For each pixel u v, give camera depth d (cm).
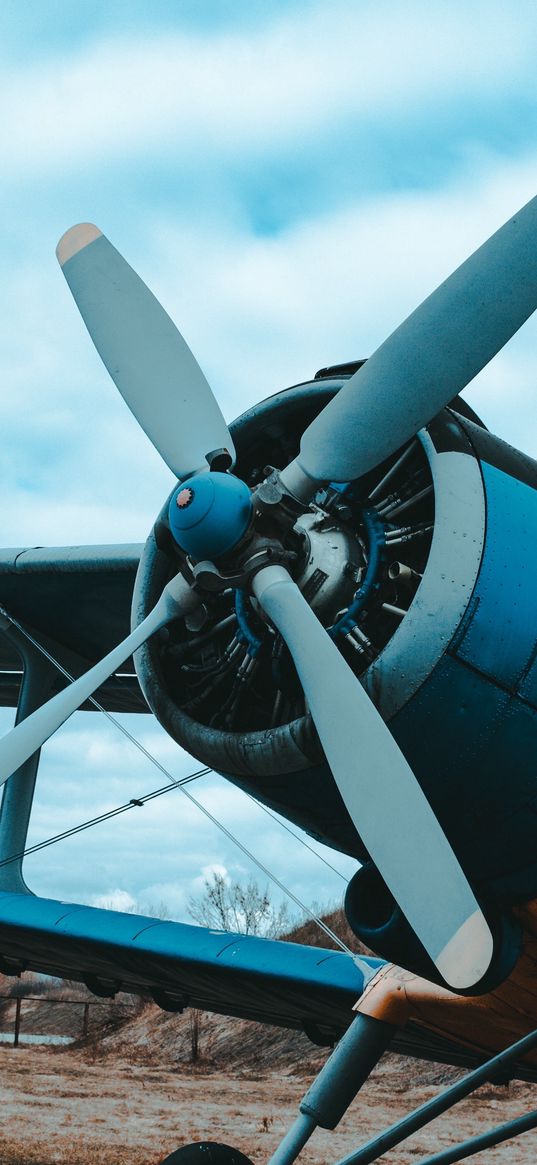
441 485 423
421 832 387
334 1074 558
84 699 446
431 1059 709
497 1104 1391
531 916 462
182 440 488
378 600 434
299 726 423
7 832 731
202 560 427
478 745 420
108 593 682
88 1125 1259
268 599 422
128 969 675
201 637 475
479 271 435
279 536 429
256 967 595
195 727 457
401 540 435
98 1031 2111
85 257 541
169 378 504
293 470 436
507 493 428
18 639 738
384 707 408
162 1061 1848
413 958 431
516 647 412
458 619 406
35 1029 2278
